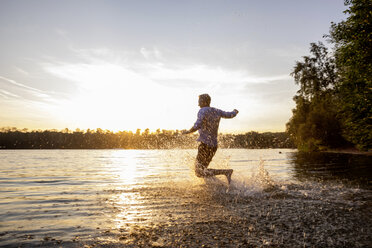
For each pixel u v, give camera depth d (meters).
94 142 104.88
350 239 1.65
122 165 8.89
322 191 3.35
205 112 4.29
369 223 1.98
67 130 107.81
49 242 1.62
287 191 3.35
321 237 1.69
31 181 4.59
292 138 33.62
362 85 11.55
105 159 14.14
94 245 1.56
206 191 3.38
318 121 29.11
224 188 3.60
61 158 15.05
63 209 2.47
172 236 1.71
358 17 11.36
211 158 4.25
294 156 15.34
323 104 30.42
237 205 2.59
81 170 6.86
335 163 9.20
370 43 10.86
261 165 4.27
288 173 5.71
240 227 1.89
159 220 2.08
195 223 1.99
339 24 12.46
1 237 1.71
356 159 11.94
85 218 2.16
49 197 3.07
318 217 2.14
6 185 4.12
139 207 2.53
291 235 1.72
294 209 2.40
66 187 3.85
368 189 3.48
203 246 1.53
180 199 2.90
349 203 2.64
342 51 12.52
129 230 1.84
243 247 1.52
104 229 1.87
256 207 2.50
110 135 105.12
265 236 1.71
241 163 8.96
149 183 4.16
